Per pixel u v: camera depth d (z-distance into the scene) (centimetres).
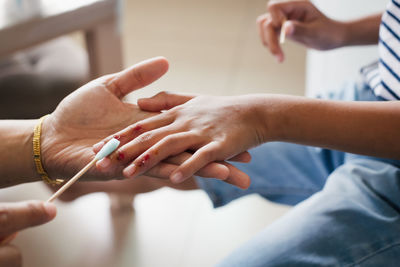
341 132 71
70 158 74
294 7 93
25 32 94
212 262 112
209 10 234
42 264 110
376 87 81
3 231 65
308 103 72
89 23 101
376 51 104
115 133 75
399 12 77
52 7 98
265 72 189
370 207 75
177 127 71
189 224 122
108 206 127
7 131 77
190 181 89
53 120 77
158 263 111
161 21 225
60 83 112
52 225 119
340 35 94
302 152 87
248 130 71
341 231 74
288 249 73
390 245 72
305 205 78
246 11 232
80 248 114
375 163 79
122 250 114
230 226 122
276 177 86
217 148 69
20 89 110
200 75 186
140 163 68
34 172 77
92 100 76
